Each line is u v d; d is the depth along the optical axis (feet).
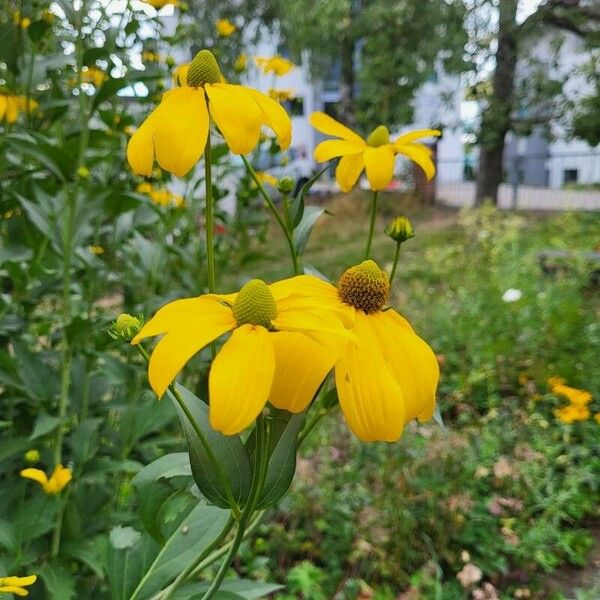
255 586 1.31
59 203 1.86
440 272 6.01
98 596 1.57
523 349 3.96
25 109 2.02
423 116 13.96
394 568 2.28
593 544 2.58
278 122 0.98
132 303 2.34
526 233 7.43
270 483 0.83
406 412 0.82
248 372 0.68
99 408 1.91
